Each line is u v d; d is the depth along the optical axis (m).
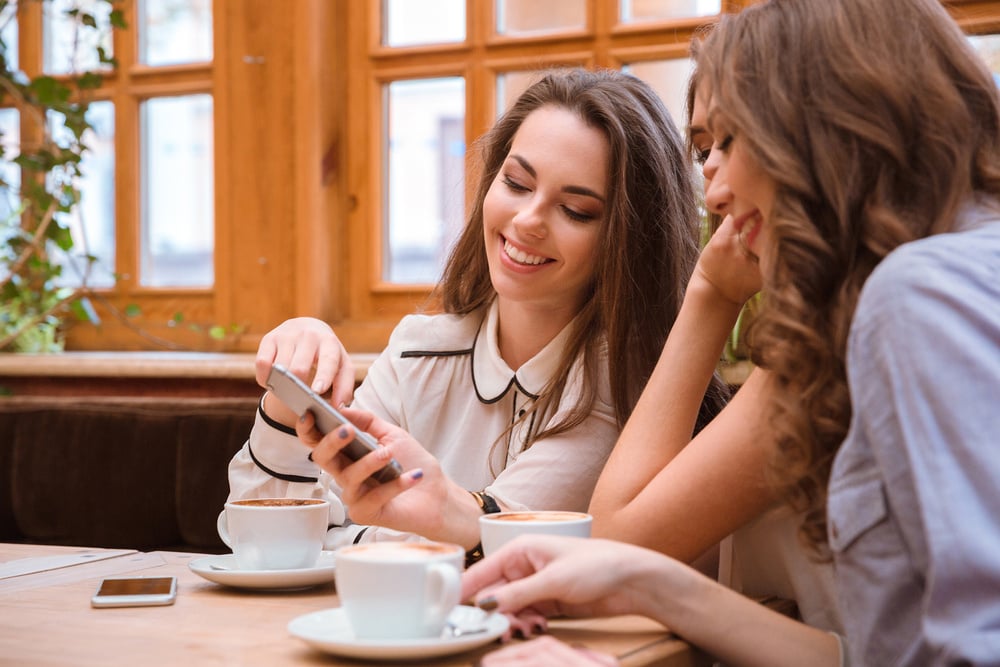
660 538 1.24
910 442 0.85
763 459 1.20
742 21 1.13
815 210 1.04
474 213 1.78
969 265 0.88
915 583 0.90
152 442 2.31
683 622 1.01
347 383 1.44
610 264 1.61
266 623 1.03
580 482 1.55
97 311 3.28
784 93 1.06
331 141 2.94
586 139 1.60
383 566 0.88
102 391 2.86
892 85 1.00
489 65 2.78
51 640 0.96
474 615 0.96
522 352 1.71
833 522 0.94
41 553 1.46
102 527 2.33
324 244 2.93
